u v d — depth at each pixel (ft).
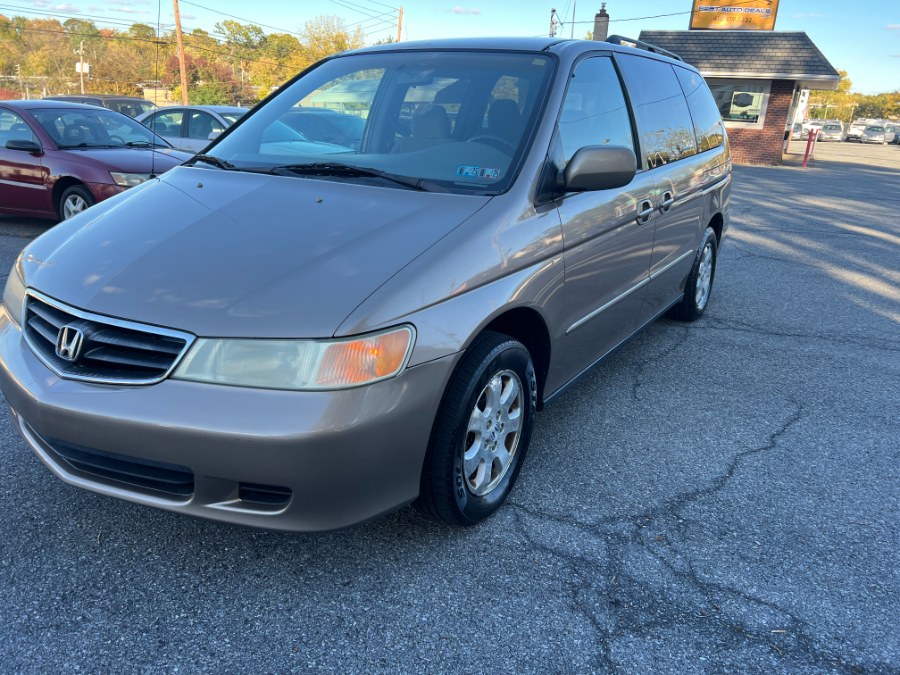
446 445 7.78
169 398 6.74
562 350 10.07
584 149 9.24
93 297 7.38
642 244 12.24
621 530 8.90
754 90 74.79
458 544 8.48
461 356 7.61
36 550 8.08
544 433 11.58
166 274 7.47
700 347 16.10
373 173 9.37
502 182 8.95
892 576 8.20
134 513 8.85
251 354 6.70
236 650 6.77
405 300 7.12
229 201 8.92
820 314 19.12
